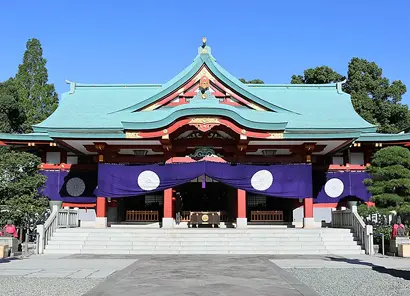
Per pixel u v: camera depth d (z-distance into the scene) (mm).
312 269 17234
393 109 48688
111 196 28422
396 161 24766
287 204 33219
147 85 35969
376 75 52156
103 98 34625
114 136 27234
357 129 27219
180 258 21031
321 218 31594
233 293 11836
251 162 29812
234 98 30000
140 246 24141
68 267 17609
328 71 54250
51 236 25000
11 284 13594
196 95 28594
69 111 32125
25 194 25156
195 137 29422
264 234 25312
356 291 12438
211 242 24641
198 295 11555
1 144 31203
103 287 12758
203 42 29828
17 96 52719
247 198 33750
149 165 28625
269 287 12773
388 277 15102
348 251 23844
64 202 31781
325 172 32031
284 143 28906
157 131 26984
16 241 22922
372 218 28750
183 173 28328
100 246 24125
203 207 33875
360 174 32031
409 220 26219
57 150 32719
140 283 13484
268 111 30359
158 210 33031
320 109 32938
